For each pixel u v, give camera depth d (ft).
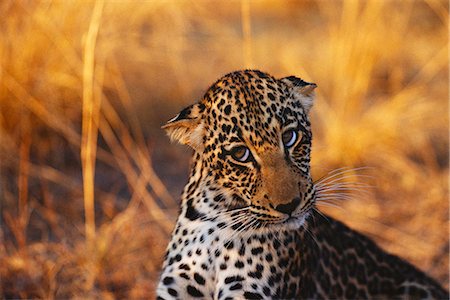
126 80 48.67
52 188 39.22
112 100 44.68
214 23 56.85
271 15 63.93
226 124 23.63
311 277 26.30
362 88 44.21
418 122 45.47
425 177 41.96
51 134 41.24
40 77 40.75
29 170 39.52
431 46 55.52
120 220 35.81
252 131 23.38
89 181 33.37
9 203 37.78
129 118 44.80
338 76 44.55
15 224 34.76
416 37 56.75
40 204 37.93
